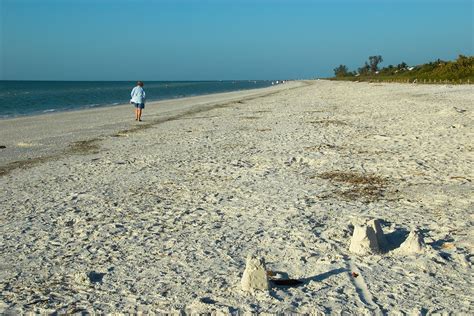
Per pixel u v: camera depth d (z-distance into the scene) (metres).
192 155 13.77
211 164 12.22
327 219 7.47
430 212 7.60
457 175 9.95
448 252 5.89
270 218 7.59
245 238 6.72
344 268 5.54
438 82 58.34
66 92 87.56
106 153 14.95
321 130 18.09
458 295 4.82
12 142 18.50
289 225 7.18
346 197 8.73
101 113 33.00
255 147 14.70
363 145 14.23
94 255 6.30
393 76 87.44
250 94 60.62
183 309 4.72
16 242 6.93
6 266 6.04
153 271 5.70
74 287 5.34
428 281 5.14
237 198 8.91
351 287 5.05
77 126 24.06
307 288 5.07
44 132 21.72
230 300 4.85
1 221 7.99
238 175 10.86
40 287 5.38
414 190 8.98
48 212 8.44
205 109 33.69
